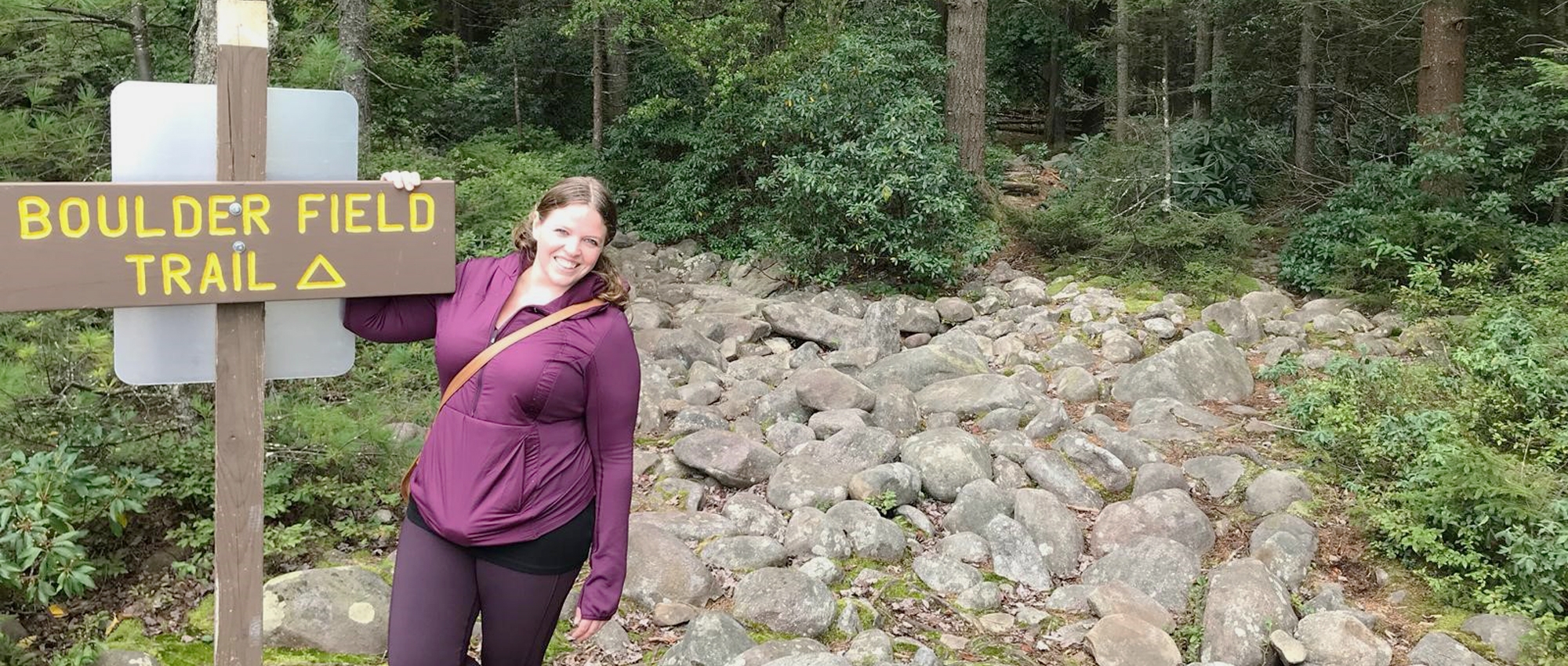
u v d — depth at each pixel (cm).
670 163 1131
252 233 187
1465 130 853
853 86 916
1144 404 566
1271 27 1286
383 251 197
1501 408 427
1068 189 1157
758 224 1012
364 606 327
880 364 631
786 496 441
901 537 405
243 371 193
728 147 1043
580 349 198
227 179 188
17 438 338
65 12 474
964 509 430
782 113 938
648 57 1238
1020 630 354
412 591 200
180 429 385
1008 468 475
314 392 430
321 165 198
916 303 809
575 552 207
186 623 327
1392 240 782
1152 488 461
